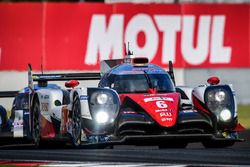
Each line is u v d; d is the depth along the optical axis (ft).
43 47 207.51
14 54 206.59
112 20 210.38
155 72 117.19
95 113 106.73
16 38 206.39
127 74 116.16
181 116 107.86
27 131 126.41
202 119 108.17
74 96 111.65
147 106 107.76
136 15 212.02
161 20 213.87
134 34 211.82
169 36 214.48
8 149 119.96
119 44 211.00
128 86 114.21
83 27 209.15
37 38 207.10
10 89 207.10
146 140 105.29
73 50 208.85
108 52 210.38
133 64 118.93
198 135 106.93
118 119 106.73
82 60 209.15
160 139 105.70
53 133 118.73
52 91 120.37
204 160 94.32
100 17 209.77
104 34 209.97
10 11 206.28
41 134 121.70
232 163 90.68
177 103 109.40
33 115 125.70
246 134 137.90
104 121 106.63
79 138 109.09
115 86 114.93
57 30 208.13
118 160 95.50
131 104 109.09
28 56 207.10
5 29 205.98
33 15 207.21
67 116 114.01
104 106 107.34
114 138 106.22
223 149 109.19
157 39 213.46
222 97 111.55
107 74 119.34
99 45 209.77
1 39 206.08
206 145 116.26
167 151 106.42
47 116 119.75
